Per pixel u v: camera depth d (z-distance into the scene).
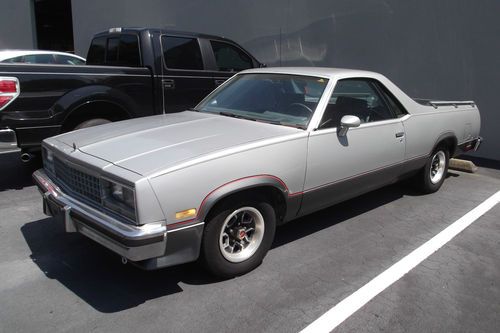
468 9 7.32
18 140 4.93
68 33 19.12
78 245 4.00
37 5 17.17
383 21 8.31
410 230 4.53
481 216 4.97
